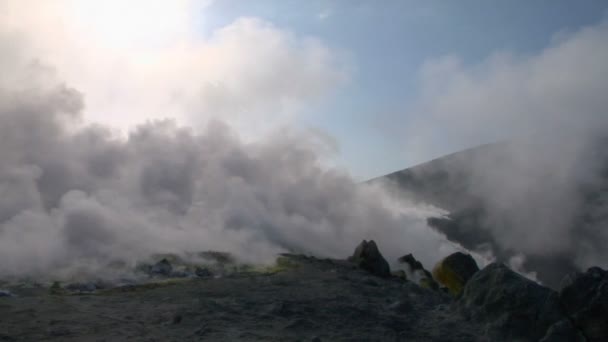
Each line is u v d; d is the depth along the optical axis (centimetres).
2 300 959
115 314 889
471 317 1014
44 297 1003
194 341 753
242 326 849
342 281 1295
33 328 784
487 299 1007
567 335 898
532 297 963
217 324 846
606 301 905
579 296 936
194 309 923
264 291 1123
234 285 1174
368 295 1168
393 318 985
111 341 734
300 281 1265
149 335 771
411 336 892
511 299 973
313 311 977
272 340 780
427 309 1096
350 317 962
